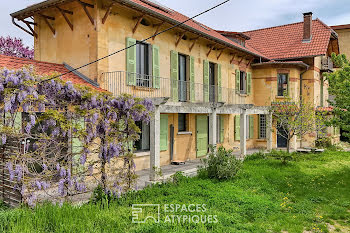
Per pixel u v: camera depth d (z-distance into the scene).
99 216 6.15
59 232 5.36
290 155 14.40
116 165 9.91
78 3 10.61
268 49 23.06
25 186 6.32
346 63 12.27
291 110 15.76
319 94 22.84
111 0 9.84
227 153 11.19
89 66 10.43
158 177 9.56
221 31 20.28
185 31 13.55
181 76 14.66
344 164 14.13
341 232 6.51
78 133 7.03
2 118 6.40
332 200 8.63
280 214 7.36
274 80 20.39
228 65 18.31
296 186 10.05
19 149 6.49
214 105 12.73
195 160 14.85
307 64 21.33
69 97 7.27
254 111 16.19
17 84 6.32
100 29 10.30
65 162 7.13
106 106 7.66
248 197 8.34
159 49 12.90
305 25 22.38
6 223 5.48
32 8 11.12
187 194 8.41
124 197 7.75
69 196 7.45
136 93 11.59
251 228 6.32
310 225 6.77
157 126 9.55
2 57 9.32
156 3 15.27
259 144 20.61
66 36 11.33
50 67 10.40
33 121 6.39
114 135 7.87
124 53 11.20
